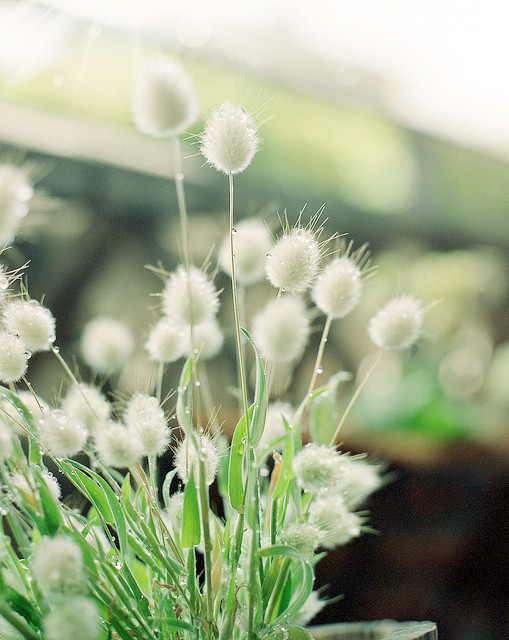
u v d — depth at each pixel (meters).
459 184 1.65
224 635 0.31
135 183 1.01
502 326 1.50
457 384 1.29
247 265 0.33
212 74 1.19
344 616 0.73
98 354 0.36
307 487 0.30
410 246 1.50
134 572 0.35
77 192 0.96
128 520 0.32
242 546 0.33
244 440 0.32
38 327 0.31
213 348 0.37
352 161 1.50
